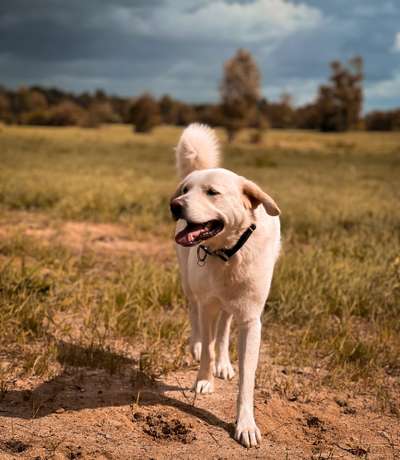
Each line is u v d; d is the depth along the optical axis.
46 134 55.31
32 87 173.50
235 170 22.47
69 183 12.77
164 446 3.13
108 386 3.86
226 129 70.81
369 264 6.88
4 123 95.88
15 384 3.76
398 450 3.30
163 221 9.83
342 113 104.25
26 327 4.62
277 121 126.25
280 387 4.00
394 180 20.33
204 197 3.32
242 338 3.53
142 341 4.68
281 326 5.24
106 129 92.00
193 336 4.35
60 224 9.06
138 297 5.40
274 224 3.78
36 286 5.40
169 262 7.27
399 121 118.06
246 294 3.49
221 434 3.34
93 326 4.82
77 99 176.62
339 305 5.76
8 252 6.94
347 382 4.18
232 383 4.12
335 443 3.32
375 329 5.32
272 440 3.32
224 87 70.44
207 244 3.44
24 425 3.23
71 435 3.15
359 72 103.75
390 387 4.20
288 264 6.51
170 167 21.61
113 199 11.02
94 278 6.16
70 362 4.16
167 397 3.77
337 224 9.76
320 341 4.88
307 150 49.38
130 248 7.96
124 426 3.31
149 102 79.25
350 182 18.64
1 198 10.88
